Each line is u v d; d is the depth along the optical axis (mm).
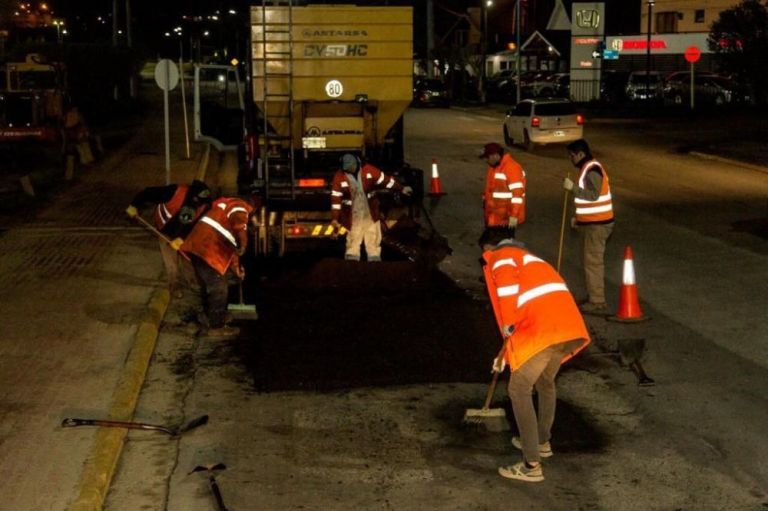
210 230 10227
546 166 25781
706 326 10602
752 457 7164
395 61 13719
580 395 8531
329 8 13484
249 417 8016
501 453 7293
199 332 10422
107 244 14328
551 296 6777
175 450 7316
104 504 6387
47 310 10758
